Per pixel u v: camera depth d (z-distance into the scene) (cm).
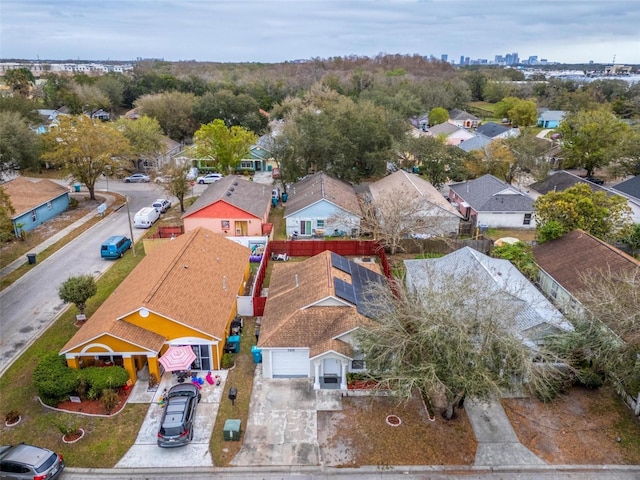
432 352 1903
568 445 2058
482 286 2184
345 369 2389
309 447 2031
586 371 2359
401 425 2155
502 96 14250
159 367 2441
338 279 2730
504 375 1906
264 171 7281
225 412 2228
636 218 4634
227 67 19350
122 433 2095
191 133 9019
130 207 5350
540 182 5703
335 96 9100
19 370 2500
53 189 5078
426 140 5959
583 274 2933
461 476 1900
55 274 3609
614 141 6300
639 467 1952
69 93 9612
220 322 2562
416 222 3988
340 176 5744
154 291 2477
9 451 1852
